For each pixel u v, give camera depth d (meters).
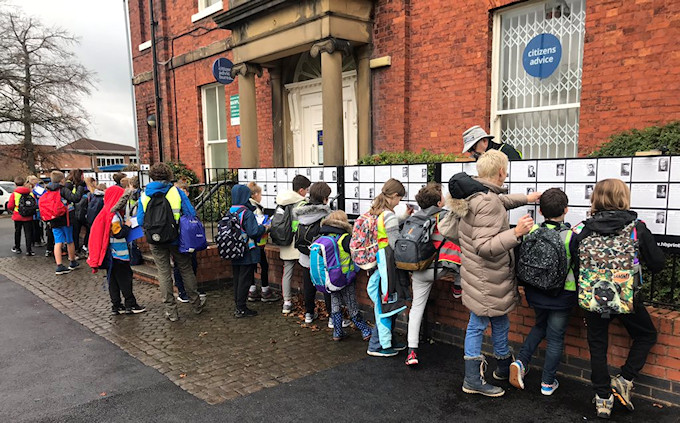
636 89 5.31
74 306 6.36
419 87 7.59
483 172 3.50
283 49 8.35
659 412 3.22
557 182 4.01
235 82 11.45
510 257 3.34
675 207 3.47
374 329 4.38
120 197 5.73
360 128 8.38
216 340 4.89
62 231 8.53
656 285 3.79
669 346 3.25
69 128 28.58
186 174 12.17
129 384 3.92
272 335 5.01
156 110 13.61
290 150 10.46
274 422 3.26
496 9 6.62
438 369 4.06
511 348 3.89
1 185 25.16
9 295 7.11
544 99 6.42
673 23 4.99
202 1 12.16
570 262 3.24
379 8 7.89
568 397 3.50
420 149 7.66
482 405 3.43
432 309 4.66
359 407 3.45
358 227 4.27
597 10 5.55
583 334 3.66
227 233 5.31
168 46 13.48
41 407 3.56
